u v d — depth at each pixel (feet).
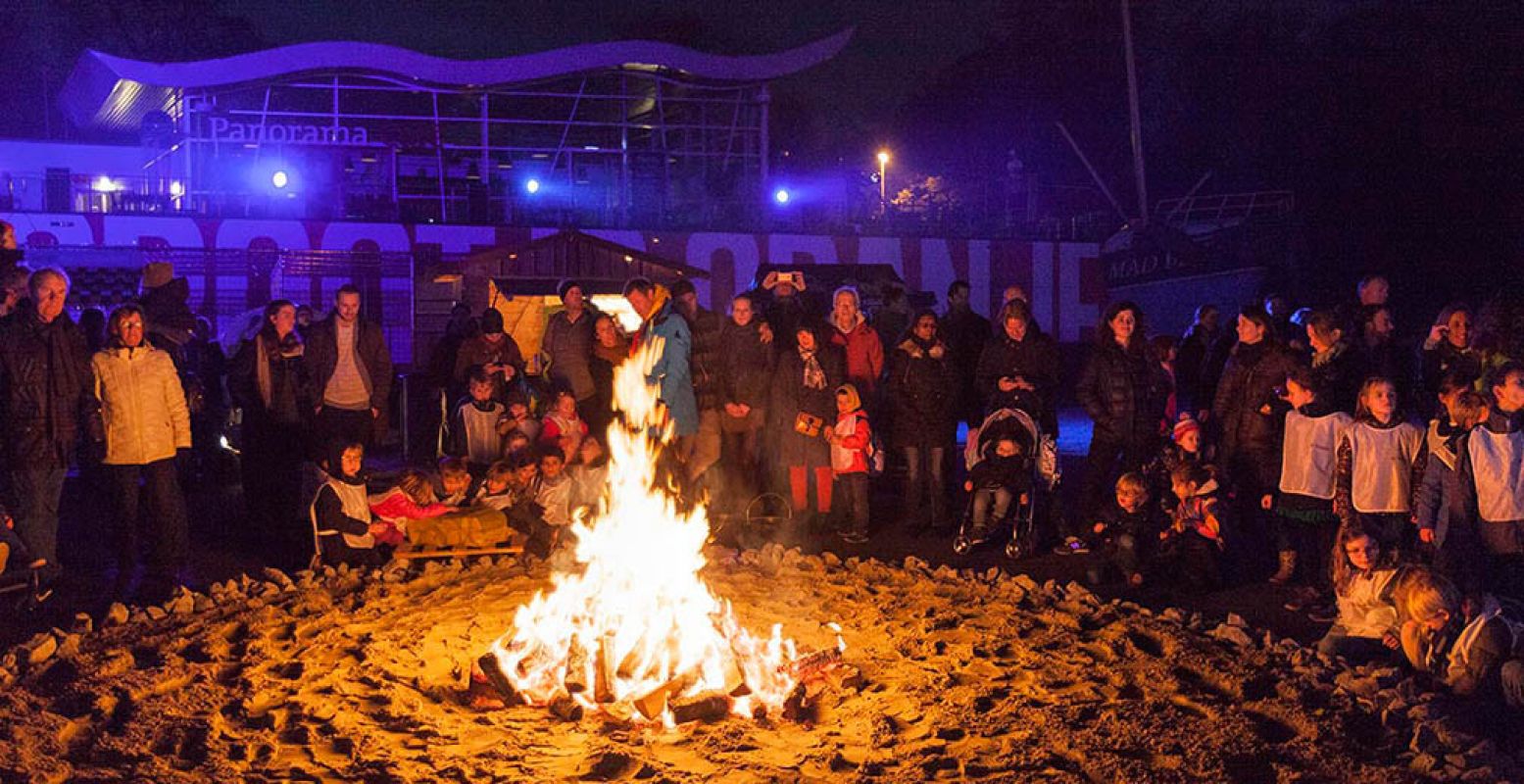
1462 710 20.62
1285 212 127.54
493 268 62.34
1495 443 25.31
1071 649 25.11
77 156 127.85
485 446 39.91
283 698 22.44
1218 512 30.81
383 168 114.42
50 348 29.68
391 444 62.69
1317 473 29.81
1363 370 33.42
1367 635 24.54
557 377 41.32
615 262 63.41
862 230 110.42
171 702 21.74
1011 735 19.98
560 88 117.70
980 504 35.40
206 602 29.40
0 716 20.70
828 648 24.27
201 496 47.26
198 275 93.97
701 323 39.86
